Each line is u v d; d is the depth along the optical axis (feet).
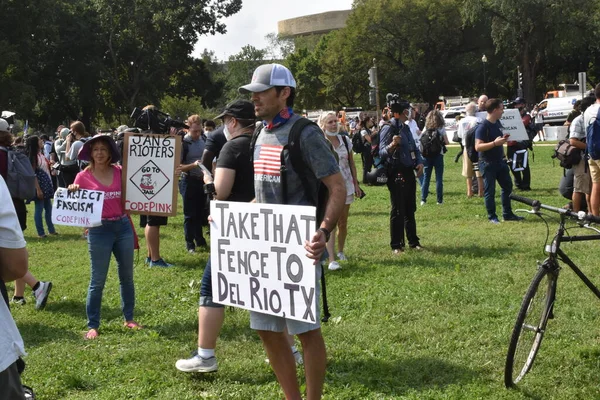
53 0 160.86
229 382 16.72
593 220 14.83
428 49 226.38
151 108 29.99
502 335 18.92
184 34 185.88
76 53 175.63
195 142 33.50
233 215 13.48
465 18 194.70
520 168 48.52
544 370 16.44
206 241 37.52
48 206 44.83
